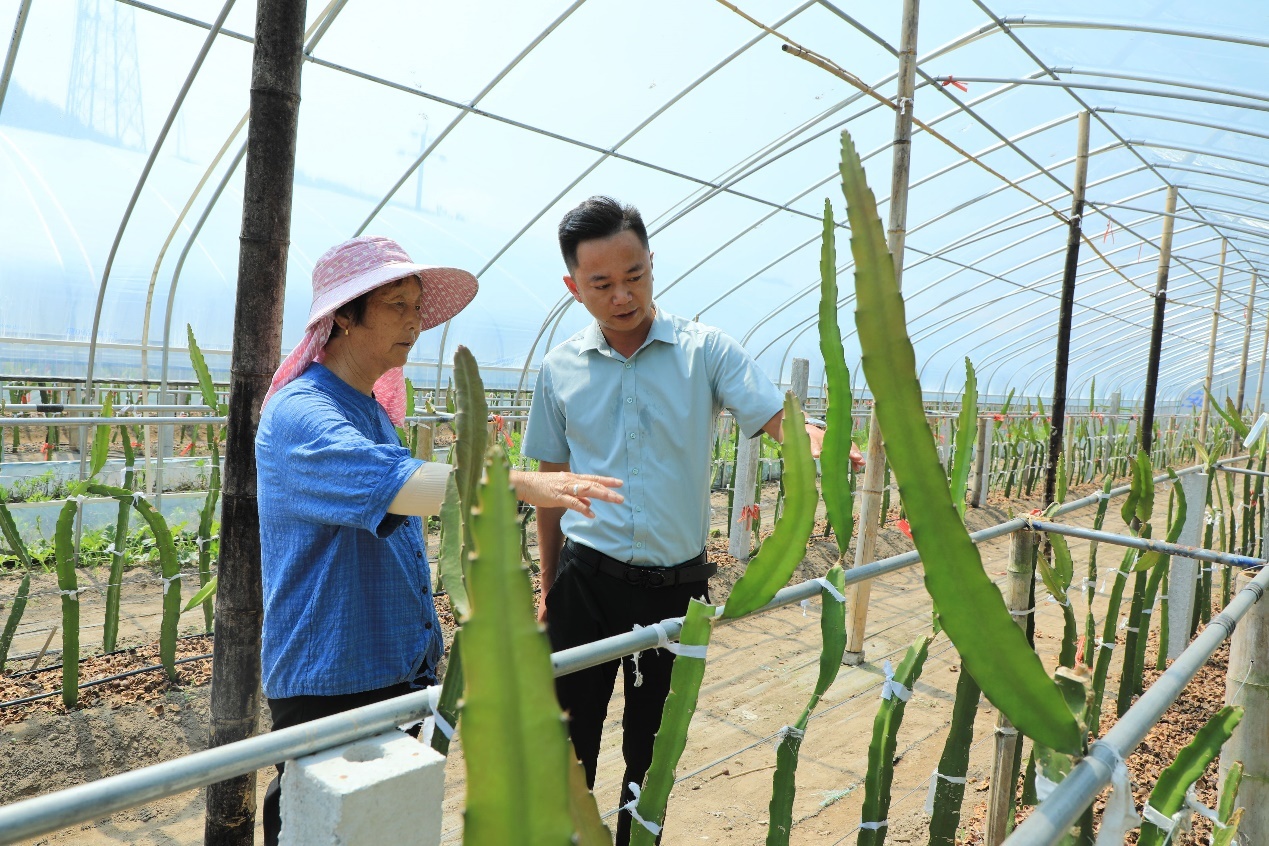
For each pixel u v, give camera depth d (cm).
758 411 175
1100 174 747
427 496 115
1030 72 542
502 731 43
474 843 43
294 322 736
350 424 126
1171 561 355
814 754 292
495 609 44
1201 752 137
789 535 100
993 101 589
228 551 143
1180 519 306
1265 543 433
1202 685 331
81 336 694
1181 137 624
